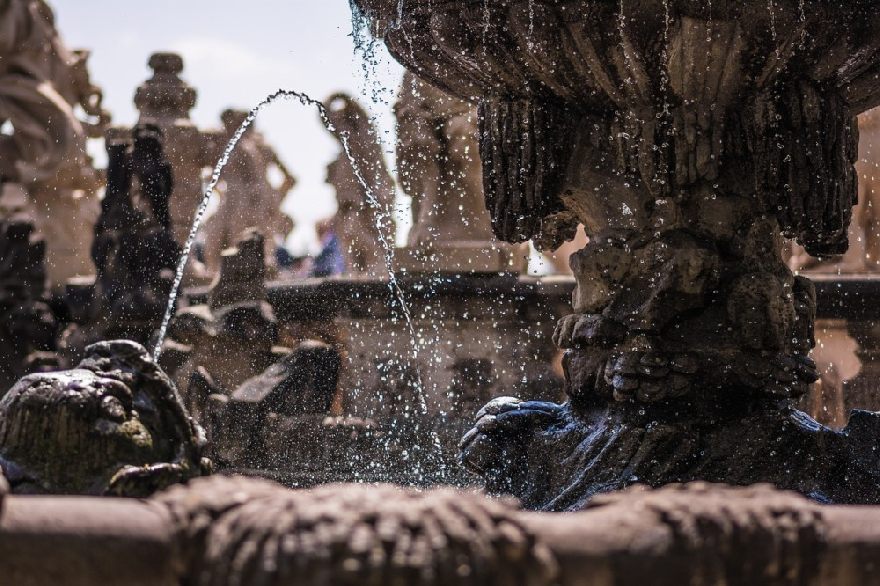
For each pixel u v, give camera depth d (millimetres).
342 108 10117
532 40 4309
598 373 4473
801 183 4398
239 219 12328
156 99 12664
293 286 9008
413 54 4781
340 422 7512
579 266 4555
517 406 4773
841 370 8062
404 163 8625
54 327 10586
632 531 2070
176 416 3170
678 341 4371
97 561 2020
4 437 3041
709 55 4191
